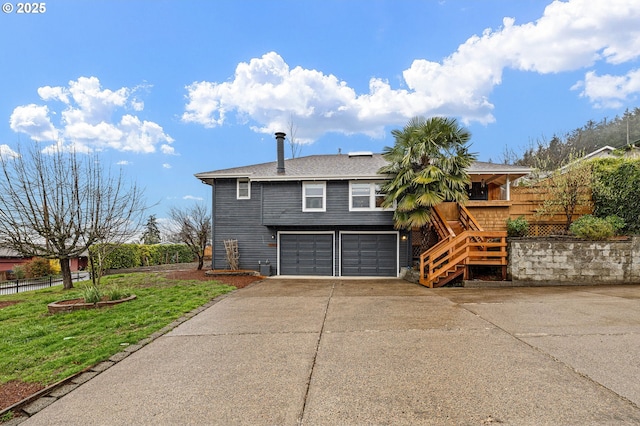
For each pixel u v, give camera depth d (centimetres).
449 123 1117
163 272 1548
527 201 1278
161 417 302
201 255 1681
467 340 477
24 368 440
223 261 1493
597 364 377
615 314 595
